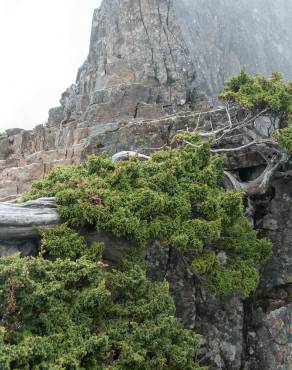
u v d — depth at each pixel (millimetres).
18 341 9992
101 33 34344
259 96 18656
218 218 14930
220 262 16422
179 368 11852
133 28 30719
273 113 19562
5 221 13305
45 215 13883
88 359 10602
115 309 12117
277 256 19719
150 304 12148
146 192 14438
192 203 15594
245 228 17156
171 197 15000
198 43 34688
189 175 15953
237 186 18703
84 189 14367
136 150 22094
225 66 35312
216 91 33406
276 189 20500
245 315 18906
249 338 18672
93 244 13781
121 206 14211
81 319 11398
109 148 22688
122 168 15172
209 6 37719
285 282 19328
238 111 21297
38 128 31109
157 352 11461
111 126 23719
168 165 16109
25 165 27641
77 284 12047
